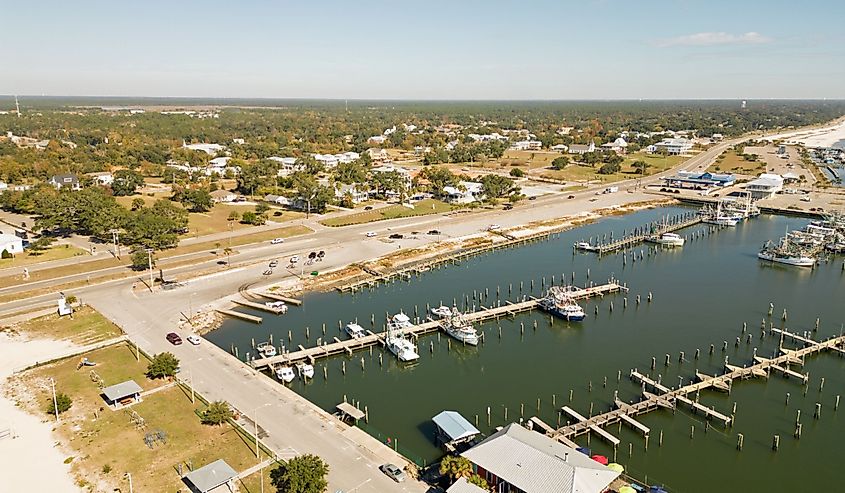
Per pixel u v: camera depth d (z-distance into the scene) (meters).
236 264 156.25
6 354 100.94
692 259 173.38
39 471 68.38
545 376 102.12
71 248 163.12
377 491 65.50
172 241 165.38
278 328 120.44
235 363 98.25
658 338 117.25
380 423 86.50
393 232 193.38
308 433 77.38
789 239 185.62
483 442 70.69
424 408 91.44
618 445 80.81
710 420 86.94
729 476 74.62
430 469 70.25
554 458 65.25
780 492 71.81
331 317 126.81
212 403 83.94
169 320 118.81
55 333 110.38
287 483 64.75
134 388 84.62
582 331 121.56
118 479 66.75
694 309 132.75
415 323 122.94
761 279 154.25
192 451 72.25
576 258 174.50
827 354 108.19
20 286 134.25
